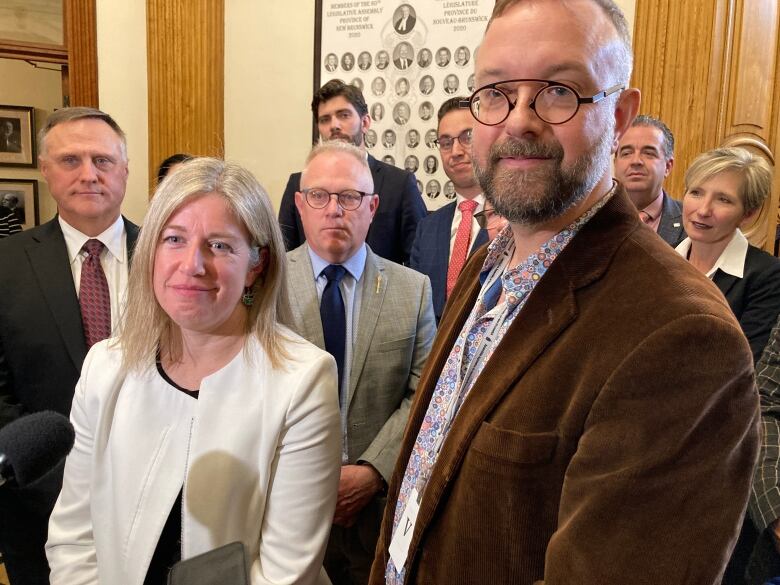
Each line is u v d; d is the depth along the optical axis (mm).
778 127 2719
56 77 4617
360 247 1785
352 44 3561
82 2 3666
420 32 3391
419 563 864
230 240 1061
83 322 1841
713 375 622
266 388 1106
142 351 1130
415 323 1774
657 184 2299
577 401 701
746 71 2686
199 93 3742
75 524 1185
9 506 1579
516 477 733
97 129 1887
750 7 2648
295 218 2979
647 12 2783
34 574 1601
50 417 820
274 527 1094
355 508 1588
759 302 1822
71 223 1903
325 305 1711
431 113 3422
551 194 790
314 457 1102
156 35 3721
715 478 623
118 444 1110
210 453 1071
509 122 789
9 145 4555
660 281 704
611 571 630
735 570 1502
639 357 649
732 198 1853
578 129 778
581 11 791
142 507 1077
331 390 1144
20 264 1833
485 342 919
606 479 645
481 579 769
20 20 4039
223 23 3830
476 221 2338
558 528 694
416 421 1037
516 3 815
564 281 788
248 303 1162
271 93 3820
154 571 1084
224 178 1088
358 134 2986
